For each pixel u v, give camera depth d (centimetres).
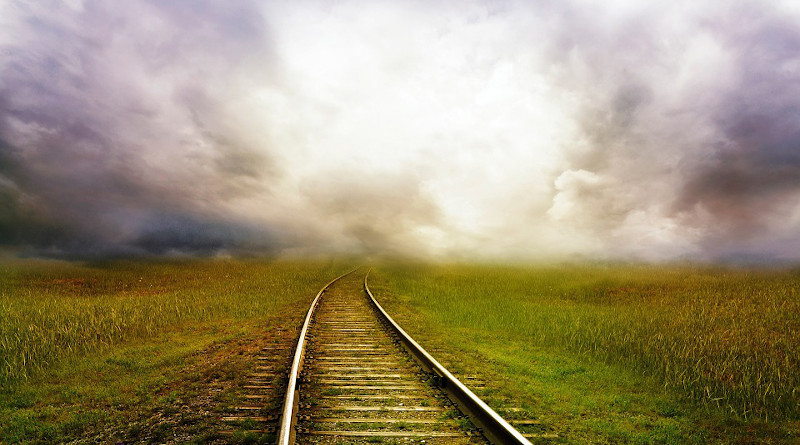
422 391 598
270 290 2041
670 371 749
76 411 572
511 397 612
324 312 1398
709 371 736
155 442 451
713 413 587
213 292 1936
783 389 645
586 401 613
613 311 1421
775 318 1246
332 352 838
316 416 498
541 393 639
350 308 1499
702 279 2239
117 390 656
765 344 950
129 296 1920
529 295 1916
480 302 1645
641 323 1166
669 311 1402
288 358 803
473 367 771
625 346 910
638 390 680
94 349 938
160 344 1006
